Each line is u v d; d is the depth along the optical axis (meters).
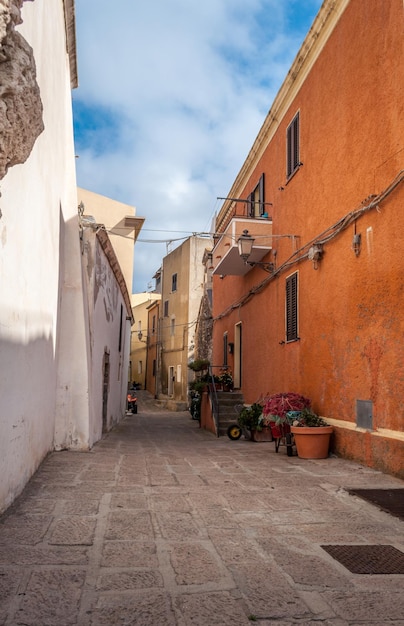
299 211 10.69
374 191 7.42
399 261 6.65
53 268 7.07
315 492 5.56
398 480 6.20
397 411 6.54
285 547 3.73
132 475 6.37
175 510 4.69
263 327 13.27
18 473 4.98
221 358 19.09
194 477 6.37
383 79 7.23
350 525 4.34
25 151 3.40
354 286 7.90
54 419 8.29
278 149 12.43
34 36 4.96
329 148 9.12
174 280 37.44
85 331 8.69
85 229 10.02
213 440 11.83
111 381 14.65
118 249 19.72
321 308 9.21
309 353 9.76
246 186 15.95
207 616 2.60
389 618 2.62
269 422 9.15
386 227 7.02
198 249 35.62
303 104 10.59
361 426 7.50
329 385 8.73
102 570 3.18
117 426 16.86
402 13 6.76
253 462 7.71
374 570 3.29
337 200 8.72
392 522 4.44
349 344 8.01
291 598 2.84
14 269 4.54
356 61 8.11
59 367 8.52
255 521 4.41
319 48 9.66
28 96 3.04
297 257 10.59
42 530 3.93
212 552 3.58
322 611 2.69
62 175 7.83
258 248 12.73
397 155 6.79
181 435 13.43
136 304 52.00
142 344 45.53
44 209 6.05
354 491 5.54
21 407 5.06
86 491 5.33
